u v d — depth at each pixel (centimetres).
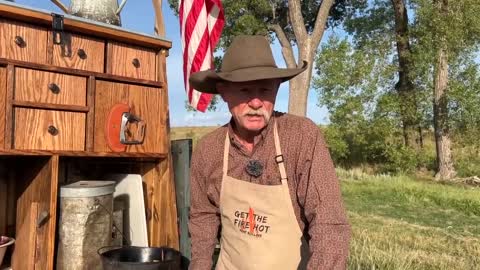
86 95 343
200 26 459
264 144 229
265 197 229
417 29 1831
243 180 237
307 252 231
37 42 319
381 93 1980
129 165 422
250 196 232
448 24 1702
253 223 233
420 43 1858
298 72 218
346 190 1234
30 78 315
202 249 260
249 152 235
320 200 212
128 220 396
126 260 357
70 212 342
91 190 346
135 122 369
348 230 210
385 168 1986
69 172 412
